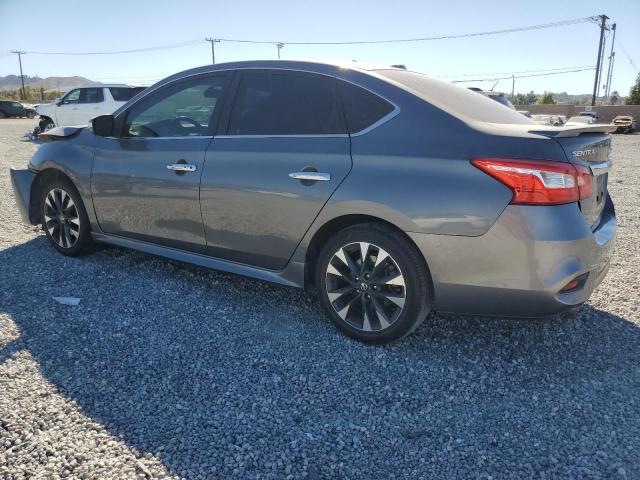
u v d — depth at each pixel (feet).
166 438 7.87
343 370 9.82
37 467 7.18
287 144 11.02
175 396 8.91
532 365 10.04
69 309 12.10
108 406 8.58
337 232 10.72
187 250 13.06
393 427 8.27
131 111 13.84
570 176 8.98
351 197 10.06
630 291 13.47
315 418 8.44
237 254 12.10
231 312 12.14
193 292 13.21
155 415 8.39
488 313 9.59
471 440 7.97
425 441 7.95
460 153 9.29
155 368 9.75
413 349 10.57
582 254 9.18
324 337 11.02
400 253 9.86
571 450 7.73
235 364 9.95
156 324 11.48
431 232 9.41
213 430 8.07
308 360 10.13
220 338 10.92
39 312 11.89
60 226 15.55
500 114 10.80
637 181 33.32
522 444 7.87
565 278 9.05
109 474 7.10
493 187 8.99
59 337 10.79
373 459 7.56
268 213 11.20
